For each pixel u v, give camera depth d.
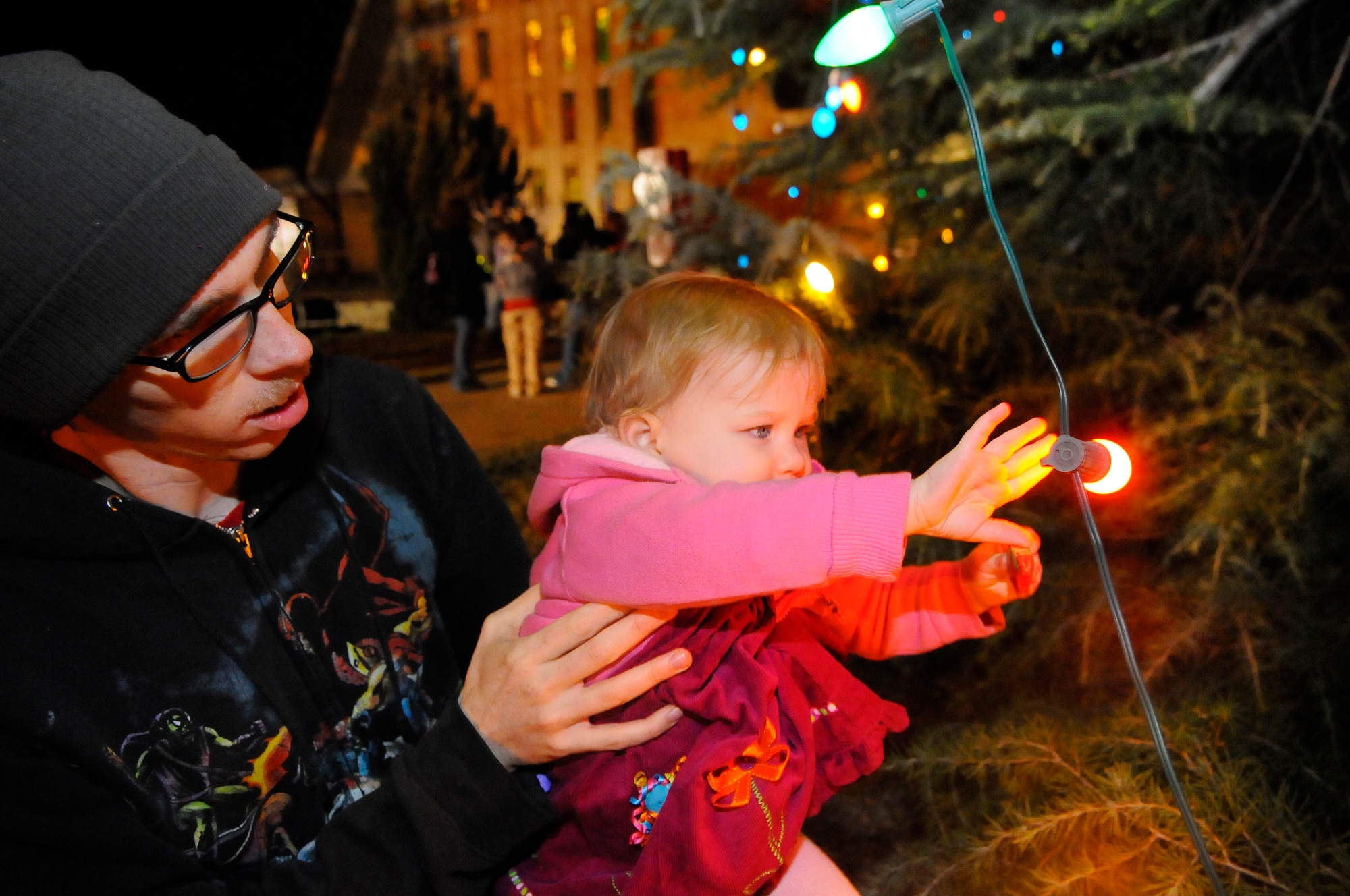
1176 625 1.96
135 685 0.86
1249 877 1.38
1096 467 0.90
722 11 2.92
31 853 0.77
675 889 0.96
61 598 0.84
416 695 1.10
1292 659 1.74
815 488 0.90
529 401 7.92
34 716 0.79
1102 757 1.68
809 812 1.15
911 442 2.69
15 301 0.74
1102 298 2.35
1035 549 0.96
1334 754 1.56
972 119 0.96
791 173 3.11
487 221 8.93
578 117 20.55
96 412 0.83
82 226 0.74
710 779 0.98
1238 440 2.05
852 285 2.61
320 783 0.98
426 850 0.89
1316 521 1.87
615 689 0.93
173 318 0.78
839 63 1.06
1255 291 2.51
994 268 2.30
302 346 0.88
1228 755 1.59
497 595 1.29
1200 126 2.08
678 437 1.15
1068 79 2.63
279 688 0.94
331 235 23.44
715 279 1.26
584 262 3.09
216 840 0.90
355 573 1.06
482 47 21.81
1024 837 1.51
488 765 0.93
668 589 0.92
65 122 0.75
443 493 1.20
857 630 1.24
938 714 2.51
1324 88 2.44
